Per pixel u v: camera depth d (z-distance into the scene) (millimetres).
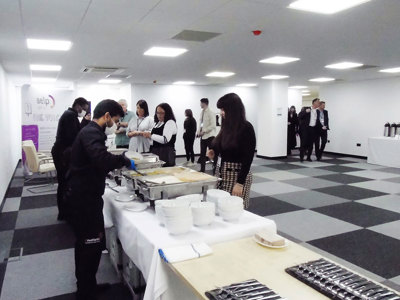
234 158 2094
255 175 6273
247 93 10492
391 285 2281
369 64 5848
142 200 1965
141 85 8906
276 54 4770
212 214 1502
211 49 4344
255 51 4520
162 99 9219
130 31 3367
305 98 18031
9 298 2150
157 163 2201
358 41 3955
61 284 2332
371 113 8523
